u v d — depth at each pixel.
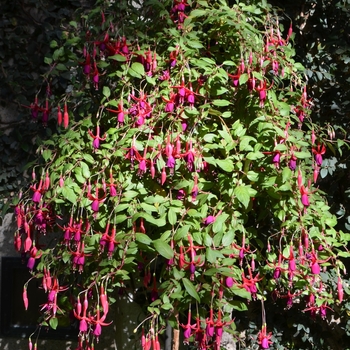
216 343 2.00
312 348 3.15
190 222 2.06
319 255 2.31
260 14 2.65
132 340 3.08
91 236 2.16
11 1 3.18
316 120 3.08
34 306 3.32
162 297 2.02
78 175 2.18
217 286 2.07
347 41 3.00
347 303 3.04
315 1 3.03
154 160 2.07
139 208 2.10
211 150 2.32
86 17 2.50
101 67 2.33
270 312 3.15
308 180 2.22
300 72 2.95
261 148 2.21
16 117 3.22
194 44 2.27
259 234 2.77
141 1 3.02
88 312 2.22
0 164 3.19
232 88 2.34
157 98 2.27
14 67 3.20
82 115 2.49
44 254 2.33
